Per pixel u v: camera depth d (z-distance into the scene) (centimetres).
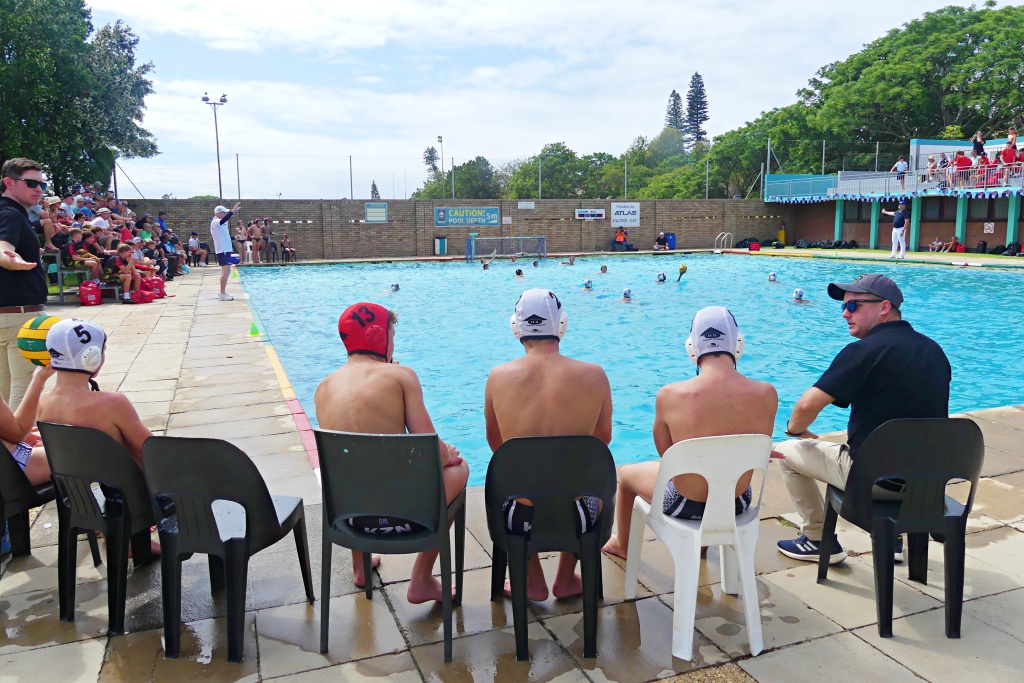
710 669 253
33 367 482
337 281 1970
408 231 2911
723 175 5806
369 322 293
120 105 2591
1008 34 3953
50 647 268
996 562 328
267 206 2739
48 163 2217
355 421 280
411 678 249
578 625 283
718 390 274
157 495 257
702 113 8738
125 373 758
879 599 270
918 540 309
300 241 2788
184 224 2616
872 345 300
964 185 2372
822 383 307
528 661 258
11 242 452
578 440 248
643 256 2875
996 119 4234
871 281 310
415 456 248
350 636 276
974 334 1085
